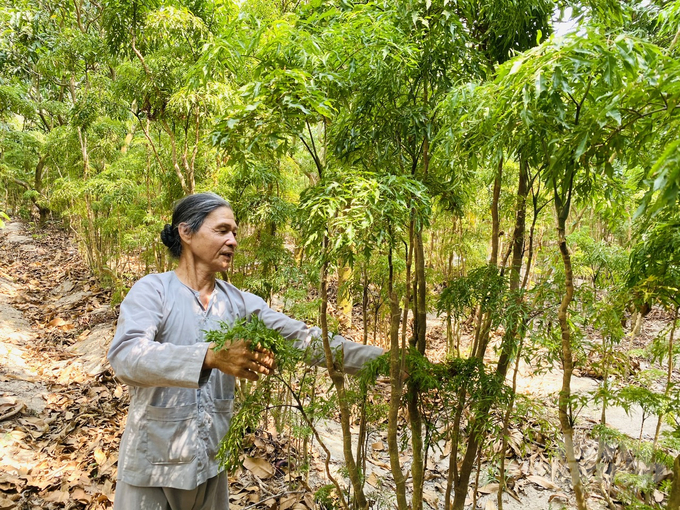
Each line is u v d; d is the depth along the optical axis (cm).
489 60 158
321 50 114
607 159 89
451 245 375
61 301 626
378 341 410
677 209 112
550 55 83
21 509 235
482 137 120
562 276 155
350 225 92
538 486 249
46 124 976
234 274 318
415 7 128
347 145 136
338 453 280
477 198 349
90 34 491
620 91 75
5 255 902
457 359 151
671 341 177
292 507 229
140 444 134
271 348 115
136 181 545
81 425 323
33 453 288
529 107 96
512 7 136
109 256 675
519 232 155
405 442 170
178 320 142
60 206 776
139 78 281
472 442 157
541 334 149
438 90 137
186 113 270
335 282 597
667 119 79
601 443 231
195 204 146
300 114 107
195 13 286
